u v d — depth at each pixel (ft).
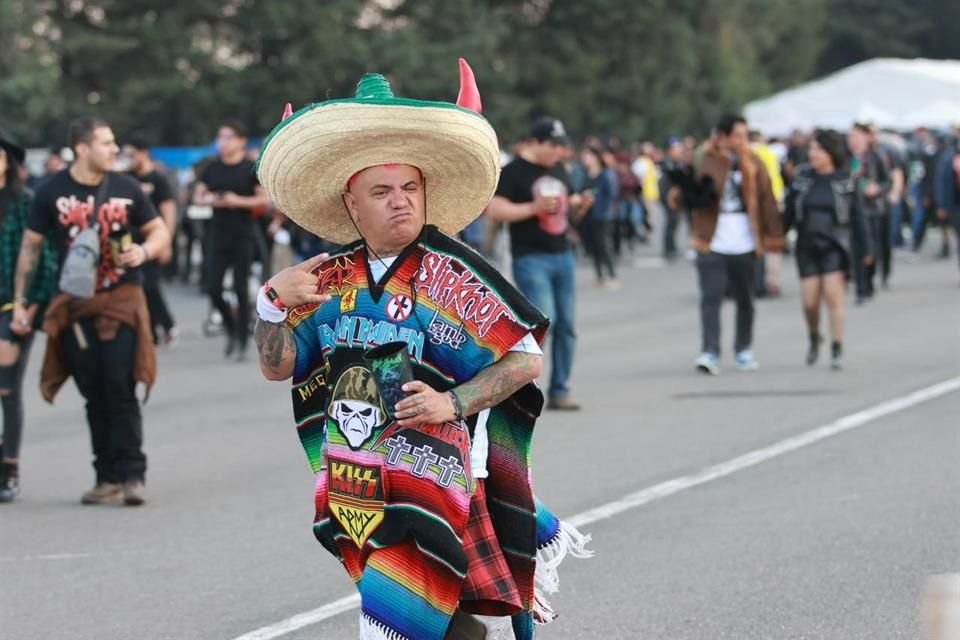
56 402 112.37
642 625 52.65
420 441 37.29
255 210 129.18
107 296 71.72
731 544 63.21
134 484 73.41
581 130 485.97
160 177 90.74
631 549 62.80
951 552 61.26
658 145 495.82
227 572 60.95
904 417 92.89
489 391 37.22
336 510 38.14
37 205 71.77
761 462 80.43
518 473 38.50
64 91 398.62
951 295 167.94
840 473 77.15
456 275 37.55
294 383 39.55
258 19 407.23
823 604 54.65
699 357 116.98
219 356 136.56
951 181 196.24
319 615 54.70
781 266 211.20
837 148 113.09
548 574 40.73
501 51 464.65
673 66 499.92
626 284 199.21
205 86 407.23
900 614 53.26
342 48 408.05
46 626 54.19
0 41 379.35
